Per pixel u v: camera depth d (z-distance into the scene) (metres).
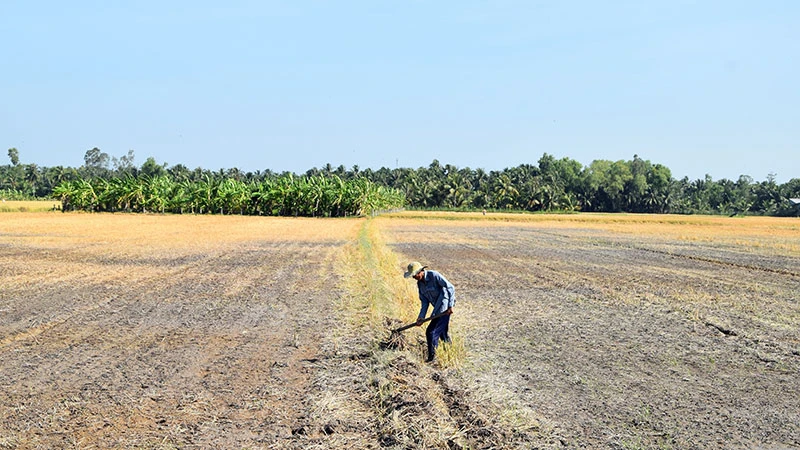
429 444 6.95
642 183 170.12
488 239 46.41
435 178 169.12
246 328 13.24
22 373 9.77
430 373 9.86
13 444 7.03
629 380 9.87
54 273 21.92
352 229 57.34
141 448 6.97
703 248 40.06
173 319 14.14
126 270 23.16
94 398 8.62
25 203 115.88
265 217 90.44
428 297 10.92
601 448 7.16
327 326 13.43
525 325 13.99
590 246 40.53
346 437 7.30
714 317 15.28
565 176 186.88
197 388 9.11
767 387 9.66
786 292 19.88
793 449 7.29
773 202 173.00
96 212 96.25
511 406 8.43
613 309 16.27
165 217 81.50
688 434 7.66
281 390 9.04
